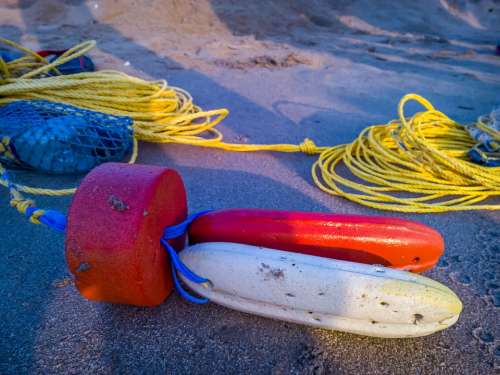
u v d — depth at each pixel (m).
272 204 0.57
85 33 1.79
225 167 0.68
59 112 0.62
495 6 3.42
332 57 1.68
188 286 0.36
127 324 0.36
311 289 0.30
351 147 0.72
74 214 0.31
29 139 0.56
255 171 0.67
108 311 0.37
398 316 0.30
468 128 0.77
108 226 0.30
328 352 0.34
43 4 2.01
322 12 2.59
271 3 2.43
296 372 0.32
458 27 2.99
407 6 3.07
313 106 1.03
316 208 0.57
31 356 0.33
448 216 0.56
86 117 0.62
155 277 0.33
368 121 0.94
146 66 1.35
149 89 0.83
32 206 0.38
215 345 0.34
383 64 1.62
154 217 0.32
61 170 0.59
